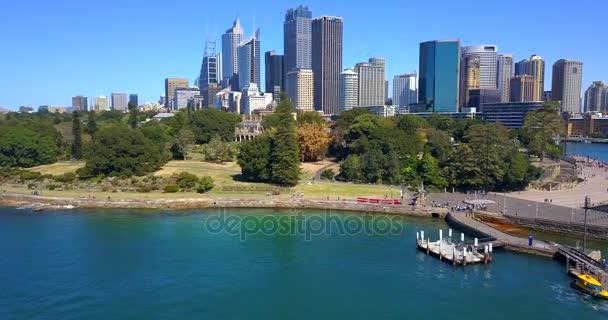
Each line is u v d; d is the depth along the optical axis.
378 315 78.25
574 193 165.62
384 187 178.25
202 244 115.12
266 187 175.62
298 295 85.75
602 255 104.50
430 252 107.44
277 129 197.50
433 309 80.38
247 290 87.69
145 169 199.00
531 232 123.81
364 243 116.62
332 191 171.25
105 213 149.12
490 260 102.94
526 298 84.19
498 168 167.38
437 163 187.12
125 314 77.88
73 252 108.25
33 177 196.25
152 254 107.12
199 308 80.44
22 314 77.50
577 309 79.81
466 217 134.75
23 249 110.50
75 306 80.50
